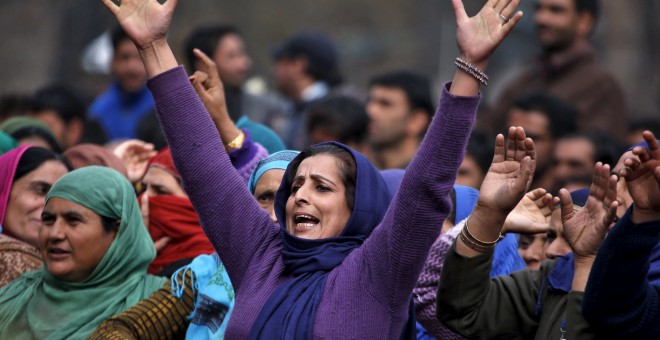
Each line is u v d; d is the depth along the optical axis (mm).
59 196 10406
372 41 52750
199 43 19453
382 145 17141
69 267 10398
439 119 8344
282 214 9242
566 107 16344
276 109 21922
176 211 11711
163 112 9094
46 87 18219
